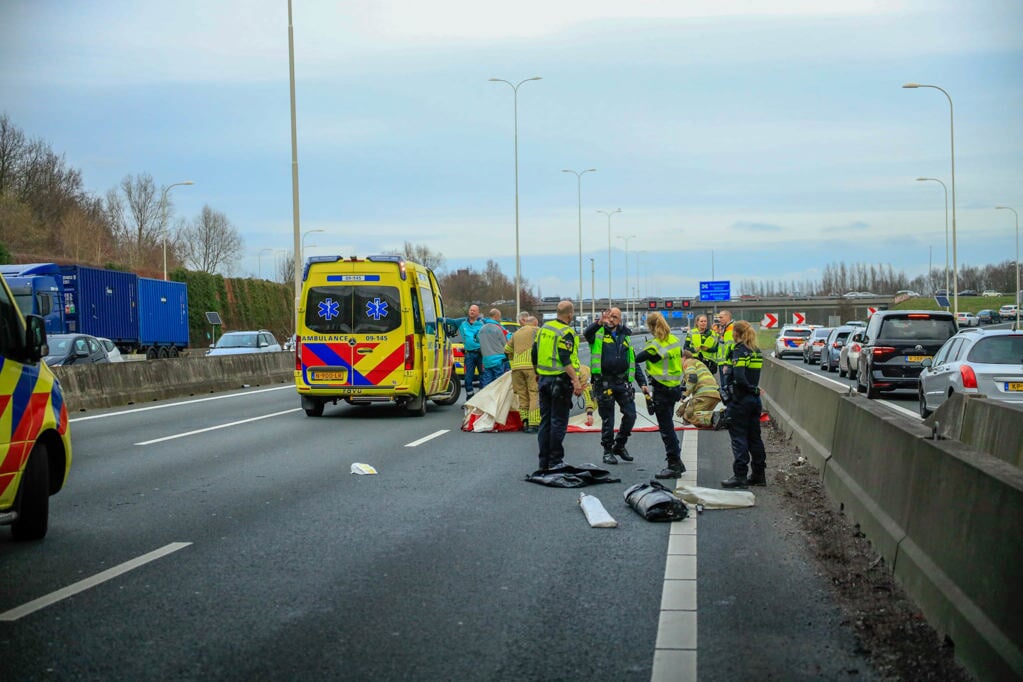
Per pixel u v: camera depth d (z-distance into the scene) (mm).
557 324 11648
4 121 76812
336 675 4977
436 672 5016
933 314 24000
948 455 5668
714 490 9938
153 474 11758
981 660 4578
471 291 139875
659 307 117375
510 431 16750
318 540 8117
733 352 10852
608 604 6230
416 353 19125
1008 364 16172
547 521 8930
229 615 6012
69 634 5637
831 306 135750
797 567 7137
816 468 11383
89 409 21203
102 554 7613
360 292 19047
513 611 6090
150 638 5566
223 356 28750
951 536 5434
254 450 14109
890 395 26109
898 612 5812
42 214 78312
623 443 12883
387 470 12133
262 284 85438
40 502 8008
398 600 6340
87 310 39156
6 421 7473
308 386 19094
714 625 5770
